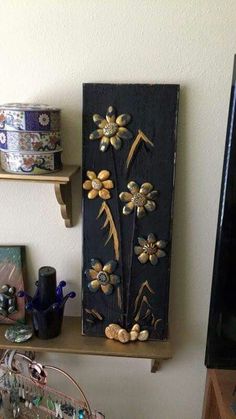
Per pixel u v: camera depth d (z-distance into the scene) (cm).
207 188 85
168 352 84
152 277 86
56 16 78
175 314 93
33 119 73
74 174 80
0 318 93
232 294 74
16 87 82
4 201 89
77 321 94
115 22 77
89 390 102
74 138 84
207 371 94
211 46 77
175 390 100
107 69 80
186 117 81
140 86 77
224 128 81
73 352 84
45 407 91
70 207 86
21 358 94
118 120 79
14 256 90
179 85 78
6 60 81
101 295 87
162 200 82
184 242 88
